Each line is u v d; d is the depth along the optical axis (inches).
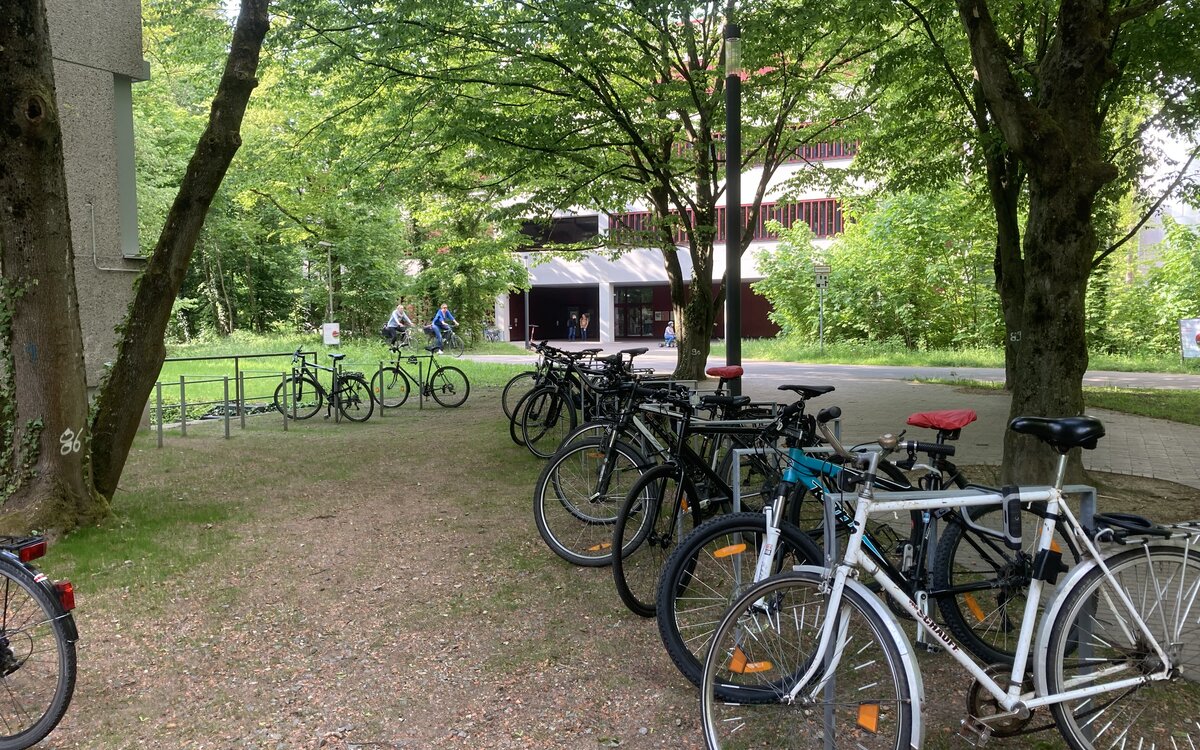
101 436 241.3
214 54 433.4
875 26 389.7
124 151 385.4
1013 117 231.5
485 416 478.3
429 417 483.2
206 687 137.6
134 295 247.1
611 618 165.0
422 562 201.6
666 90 462.6
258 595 180.2
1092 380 691.4
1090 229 237.9
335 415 474.9
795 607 107.9
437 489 282.0
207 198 244.4
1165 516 229.9
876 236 1011.3
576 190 492.1
